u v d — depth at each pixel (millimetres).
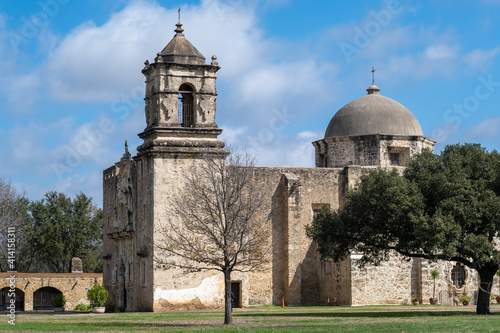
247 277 51406
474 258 37438
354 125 59469
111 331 30625
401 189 38094
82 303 66000
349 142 58938
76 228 85750
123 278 54812
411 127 59750
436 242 36250
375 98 61188
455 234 36500
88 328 32750
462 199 37719
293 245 53688
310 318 37438
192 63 50219
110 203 59812
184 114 51594
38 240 83562
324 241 40812
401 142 58500
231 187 40688
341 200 56031
